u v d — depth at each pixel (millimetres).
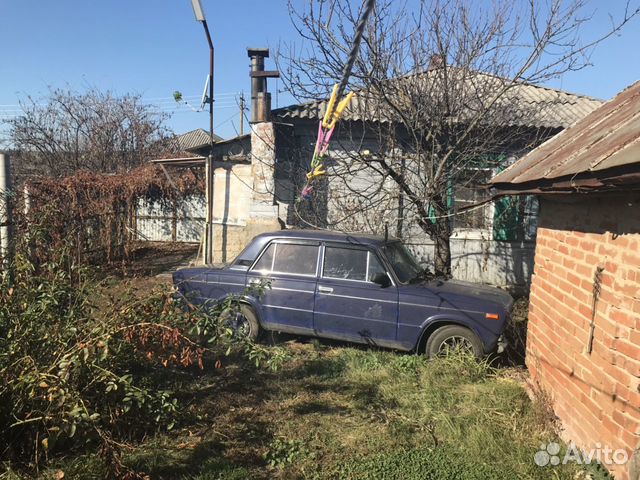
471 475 3285
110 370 3479
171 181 13031
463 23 7055
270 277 6070
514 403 4355
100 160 20562
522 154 9023
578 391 3516
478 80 7465
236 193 10266
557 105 9859
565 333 3822
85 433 3096
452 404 4422
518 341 5848
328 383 4891
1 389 3102
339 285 5816
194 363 5094
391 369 5180
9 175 6730
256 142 9539
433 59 7184
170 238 15242
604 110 4473
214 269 6371
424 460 3480
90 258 10672
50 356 3377
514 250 9969
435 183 7195
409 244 9305
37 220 5133
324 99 7168
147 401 3523
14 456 3184
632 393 2791
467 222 9836
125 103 22094
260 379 4918
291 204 9977
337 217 9031
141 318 3520
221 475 3229
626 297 2898
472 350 5398
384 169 7578
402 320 5574
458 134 7297
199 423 3945
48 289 3654
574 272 3711
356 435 3844
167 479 3184
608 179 2576
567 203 3896
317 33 6688
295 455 3523
